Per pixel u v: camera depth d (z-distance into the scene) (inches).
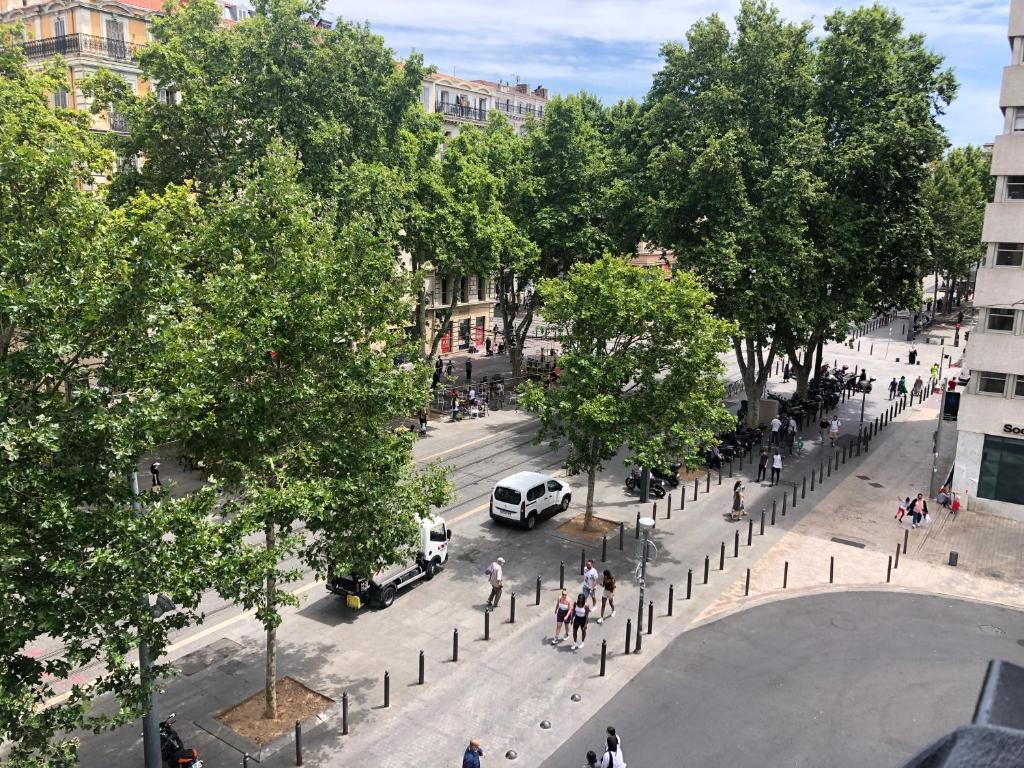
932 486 1382.9
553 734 702.5
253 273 656.4
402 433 734.5
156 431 534.9
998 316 1270.9
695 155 1512.1
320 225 731.4
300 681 777.6
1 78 1105.4
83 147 987.9
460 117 3176.7
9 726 423.2
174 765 627.8
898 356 2795.3
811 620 928.3
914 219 1589.6
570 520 1241.4
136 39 1877.5
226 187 728.3
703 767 660.7
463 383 2139.5
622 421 1100.5
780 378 2458.2
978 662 841.5
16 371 450.0
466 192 1705.2
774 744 692.7
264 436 637.9
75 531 456.8
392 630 882.8
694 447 1109.1
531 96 4306.1
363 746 679.1
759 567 1076.5
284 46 1487.5
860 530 1224.2
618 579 1027.9
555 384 1770.4
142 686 492.7
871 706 753.0
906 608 965.8
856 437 1777.8
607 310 1096.8
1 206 486.6
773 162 1517.0
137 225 529.7
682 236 1571.1
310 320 649.6
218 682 773.3
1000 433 1282.0
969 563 1111.0
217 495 605.9
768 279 1419.8
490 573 931.3
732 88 1529.3
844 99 1568.7
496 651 841.5
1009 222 1232.8
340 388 687.1
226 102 1435.8
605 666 814.5
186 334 614.9
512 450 1604.3
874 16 1535.4
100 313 469.1
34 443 433.1
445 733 699.4
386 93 1631.4
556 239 1952.5
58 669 455.8
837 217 1509.6
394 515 716.0
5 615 425.1
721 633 893.2
